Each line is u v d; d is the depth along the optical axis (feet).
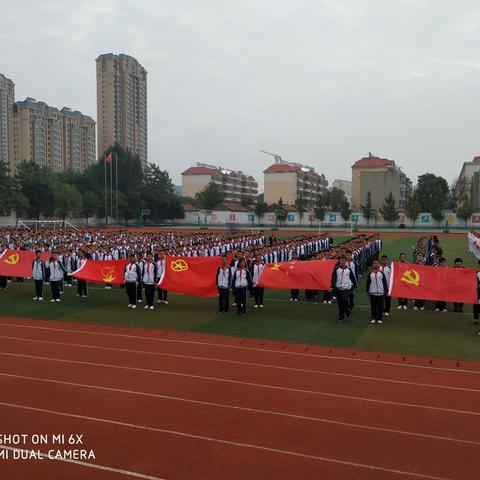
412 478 21.62
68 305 62.80
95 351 41.06
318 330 48.98
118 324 51.78
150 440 25.09
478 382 33.71
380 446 24.47
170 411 28.66
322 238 105.29
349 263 54.49
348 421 27.32
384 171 344.08
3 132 357.61
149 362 37.96
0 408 29.17
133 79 426.51
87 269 66.44
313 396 30.99
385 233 248.52
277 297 69.05
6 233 126.11
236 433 25.86
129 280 60.59
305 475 21.81
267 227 297.94
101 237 126.21
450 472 22.09
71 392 31.60
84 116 432.66
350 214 285.64
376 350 41.75
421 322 52.65
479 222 259.60
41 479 21.67
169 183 343.87
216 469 22.31
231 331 48.55
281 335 46.88
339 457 23.40
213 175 432.66
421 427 26.58
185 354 40.29
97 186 298.97
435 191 318.65
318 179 476.13
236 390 31.99
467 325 51.29
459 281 52.65
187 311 59.00
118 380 33.83
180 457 23.40
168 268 61.77
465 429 26.37
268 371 35.91
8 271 70.69
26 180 250.37
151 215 318.65
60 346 42.63
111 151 324.60
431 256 75.46
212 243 98.89
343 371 35.96
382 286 51.39
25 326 50.70
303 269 58.70
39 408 29.12
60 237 116.16
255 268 61.21
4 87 357.61
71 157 414.21
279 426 26.68
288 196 411.95
